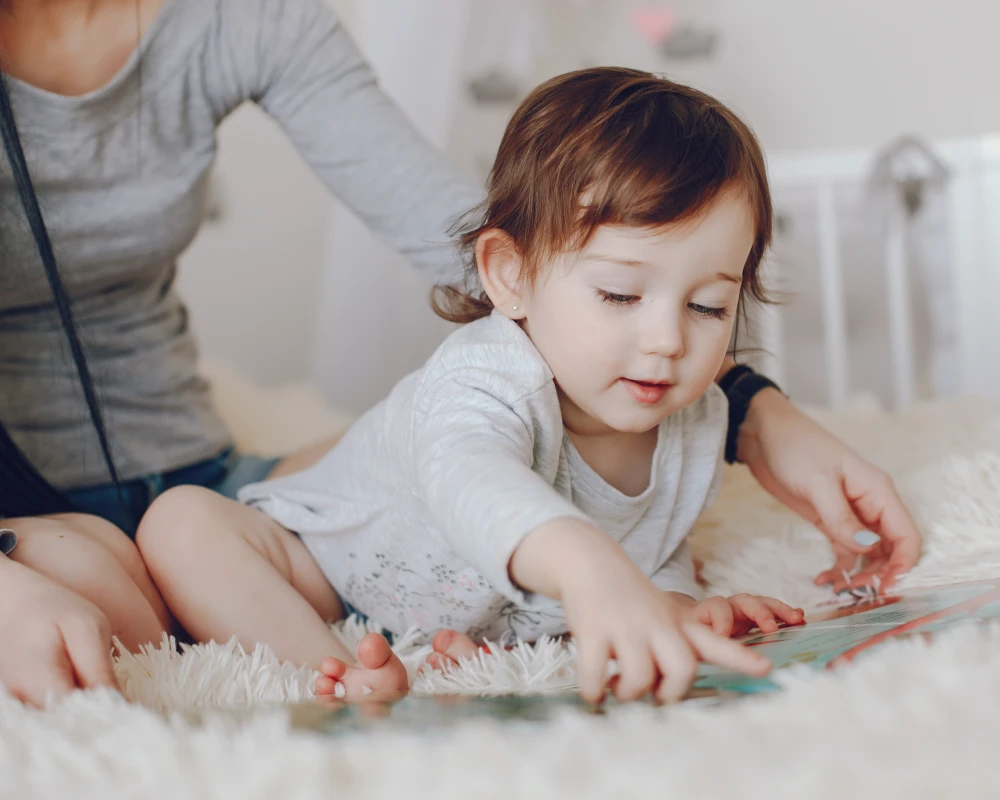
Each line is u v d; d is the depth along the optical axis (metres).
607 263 0.75
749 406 1.02
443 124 2.02
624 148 0.76
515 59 2.70
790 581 0.98
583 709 0.57
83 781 0.51
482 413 0.77
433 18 2.00
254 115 2.57
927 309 2.42
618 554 0.60
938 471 1.06
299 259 2.60
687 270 0.75
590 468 0.88
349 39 1.22
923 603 0.78
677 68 2.79
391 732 0.53
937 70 2.72
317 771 0.47
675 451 0.93
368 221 1.22
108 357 1.15
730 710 0.51
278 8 1.14
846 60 2.76
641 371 0.77
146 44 1.06
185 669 0.73
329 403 2.03
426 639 0.99
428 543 0.90
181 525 0.92
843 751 0.44
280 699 0.71
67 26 1.03
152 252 1.13
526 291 0.83
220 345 2.60
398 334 2.01
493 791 0.44
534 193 0.81
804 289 2.46
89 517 0.94
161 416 1.19
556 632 0.95
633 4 2.73
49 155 1.04
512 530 0.62
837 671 0.56
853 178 2.33
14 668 0.69
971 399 1.44
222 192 2.58
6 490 0.98
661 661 0.56
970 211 2.36
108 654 0.72
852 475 0.96
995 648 0.54
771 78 2.79
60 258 1.06
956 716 0.46
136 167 1.09
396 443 0.91
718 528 1.12
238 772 0.48
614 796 0.43
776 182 2.36
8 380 1.10
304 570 1.02
